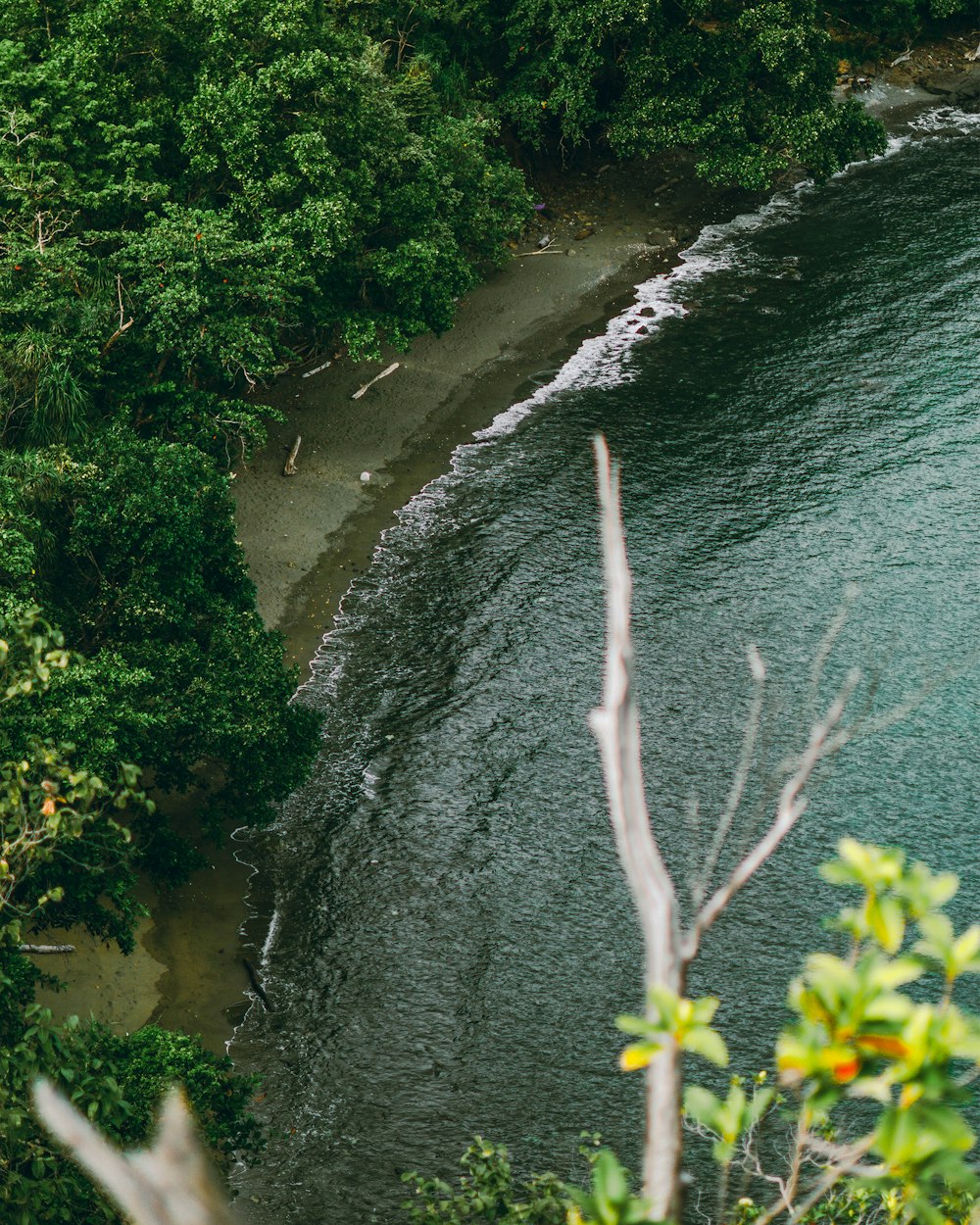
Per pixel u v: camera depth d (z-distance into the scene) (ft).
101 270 127.85
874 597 141.28
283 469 155.02
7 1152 60.03
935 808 119.34
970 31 266.57
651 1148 12.37
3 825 64.59
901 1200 31.63
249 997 103.19
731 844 116.57
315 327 158.71
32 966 78.79
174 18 139.95
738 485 158.10
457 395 171.42
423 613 139.23
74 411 117.08
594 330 186.19
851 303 191.93
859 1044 14.39
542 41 208.03
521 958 106.73
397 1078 98.32
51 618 98.58
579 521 152.15
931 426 166.50
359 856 114.62
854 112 209.36
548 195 216.13
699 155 220.23
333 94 143.13
